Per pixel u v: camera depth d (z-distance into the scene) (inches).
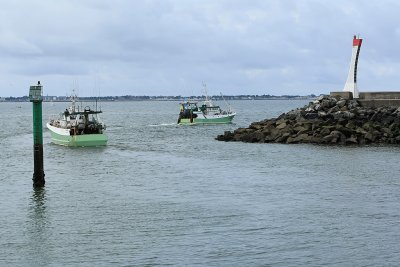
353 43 3245.6
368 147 2532.0
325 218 1256.8
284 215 1285.7
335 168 1941.4
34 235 1151.6
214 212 1318.9
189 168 1989.4
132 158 2288.4
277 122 3088.1
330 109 3083.2
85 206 1396.4
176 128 4114.2
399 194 1493.6
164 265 983.6
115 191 1576.0
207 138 3221.0
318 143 2709.2
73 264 991.6
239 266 976.9
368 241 1095.6
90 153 2465.6
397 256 1015.6
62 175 1860.2
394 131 2716.5
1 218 1284.4
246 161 2158.0
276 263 988.6
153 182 1710.1
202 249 1059.3
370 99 3144.7
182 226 1205.1
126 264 989.2
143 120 5620.1
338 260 1000.2
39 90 1609.3
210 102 4736.7
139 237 1133.1
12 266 983.6
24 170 1973.4
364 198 1449.3
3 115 7568.9
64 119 2901.1
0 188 1630.2
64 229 1192.8
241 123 4670.3
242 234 1145.4
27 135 3565.5
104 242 1104.2
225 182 1694.1
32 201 1457.9
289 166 2005.4
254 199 1454.2
